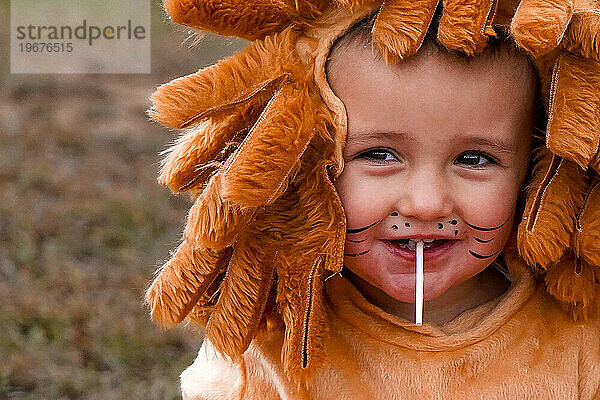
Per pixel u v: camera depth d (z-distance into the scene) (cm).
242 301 179
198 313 188
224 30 174
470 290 198
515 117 172
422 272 177
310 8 172
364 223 175
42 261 439
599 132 166
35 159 579
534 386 189
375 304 196
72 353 362
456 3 160
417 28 162
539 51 157
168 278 178
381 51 165
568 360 192
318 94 172
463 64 166
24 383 348
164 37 909
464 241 178
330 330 194
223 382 204
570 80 166
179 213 493
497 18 167
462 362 189
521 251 181
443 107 167
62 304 397
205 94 166
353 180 174
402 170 172
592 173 181
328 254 176
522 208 187
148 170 568
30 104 702
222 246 171
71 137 624
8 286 412
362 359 192
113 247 459
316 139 173
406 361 190
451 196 172
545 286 197
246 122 174
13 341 368
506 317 192
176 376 351
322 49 170
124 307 395
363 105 169
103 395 343
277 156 163
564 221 179
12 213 490
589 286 189
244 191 162
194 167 176
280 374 193
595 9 164
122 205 500
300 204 177
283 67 169
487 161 174
